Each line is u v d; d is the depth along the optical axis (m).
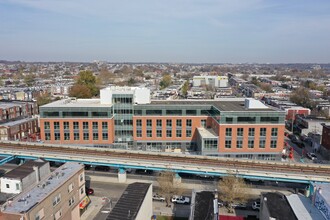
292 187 68.62
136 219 42.16
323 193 47.22
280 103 149.12
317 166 68.56
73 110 91.19
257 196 63.62
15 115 121.94
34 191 44.94
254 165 68.62
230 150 83.69
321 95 191.38
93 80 170.75
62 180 49.22
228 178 58.38
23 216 38.31
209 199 51.31
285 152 95.94
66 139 92.88
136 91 98.69
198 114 94.44
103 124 92.38
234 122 82.38
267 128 83.00
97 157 72.38
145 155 75.12
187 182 70.19
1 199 49.47
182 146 95.62
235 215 55.41
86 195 61.81
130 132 95.94
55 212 46.22
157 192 64.06
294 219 44.38
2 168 80.19
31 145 83.88
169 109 93.69
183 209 57.78
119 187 68.06
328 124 98.69
